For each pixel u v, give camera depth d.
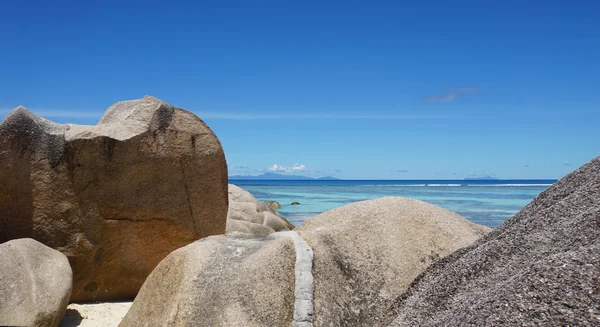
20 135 7.48
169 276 4.99
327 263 4.94
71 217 7.64
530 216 4.40
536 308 2.82
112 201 7.91
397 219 5.50
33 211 7.49
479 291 3.62
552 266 3.04
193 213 8.46
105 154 7.89
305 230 5.45
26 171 7.49
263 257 4.86
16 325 5.71
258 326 4.49
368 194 56.25
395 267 5.10
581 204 3.91
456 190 69.88
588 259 2.98
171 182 8.33
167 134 8.38
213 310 4.57
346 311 4.74
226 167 8.79
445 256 5.00
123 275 7.97
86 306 7.45
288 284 4.70
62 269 6.51
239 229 12.95
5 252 6.18
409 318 4.10
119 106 8.96
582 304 2.71
